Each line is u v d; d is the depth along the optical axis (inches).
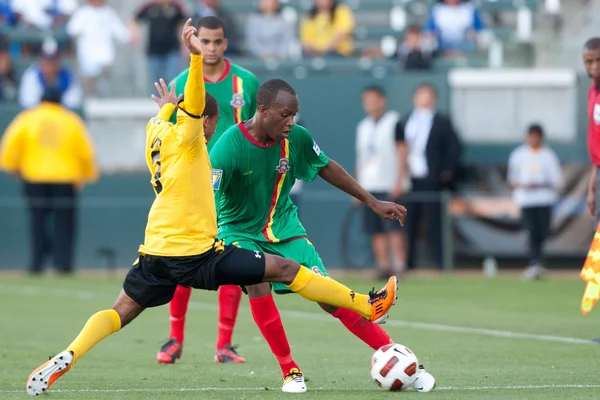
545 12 2733.8
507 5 2780.5
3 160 2361.0
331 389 922.7
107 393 904.3
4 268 2529.5
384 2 2839.6
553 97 2474.2
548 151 2279.8
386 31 2768.2
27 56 2753.4
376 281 2240.4
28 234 2529.5
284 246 966.4
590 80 2464.3
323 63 2600.9
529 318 1619.1
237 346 1189.7
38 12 2807.6
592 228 2443.4
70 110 2546.8
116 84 2625.5
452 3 2615.7
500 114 2485.2
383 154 2219.5
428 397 855.1
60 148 2354.8
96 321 868.6
